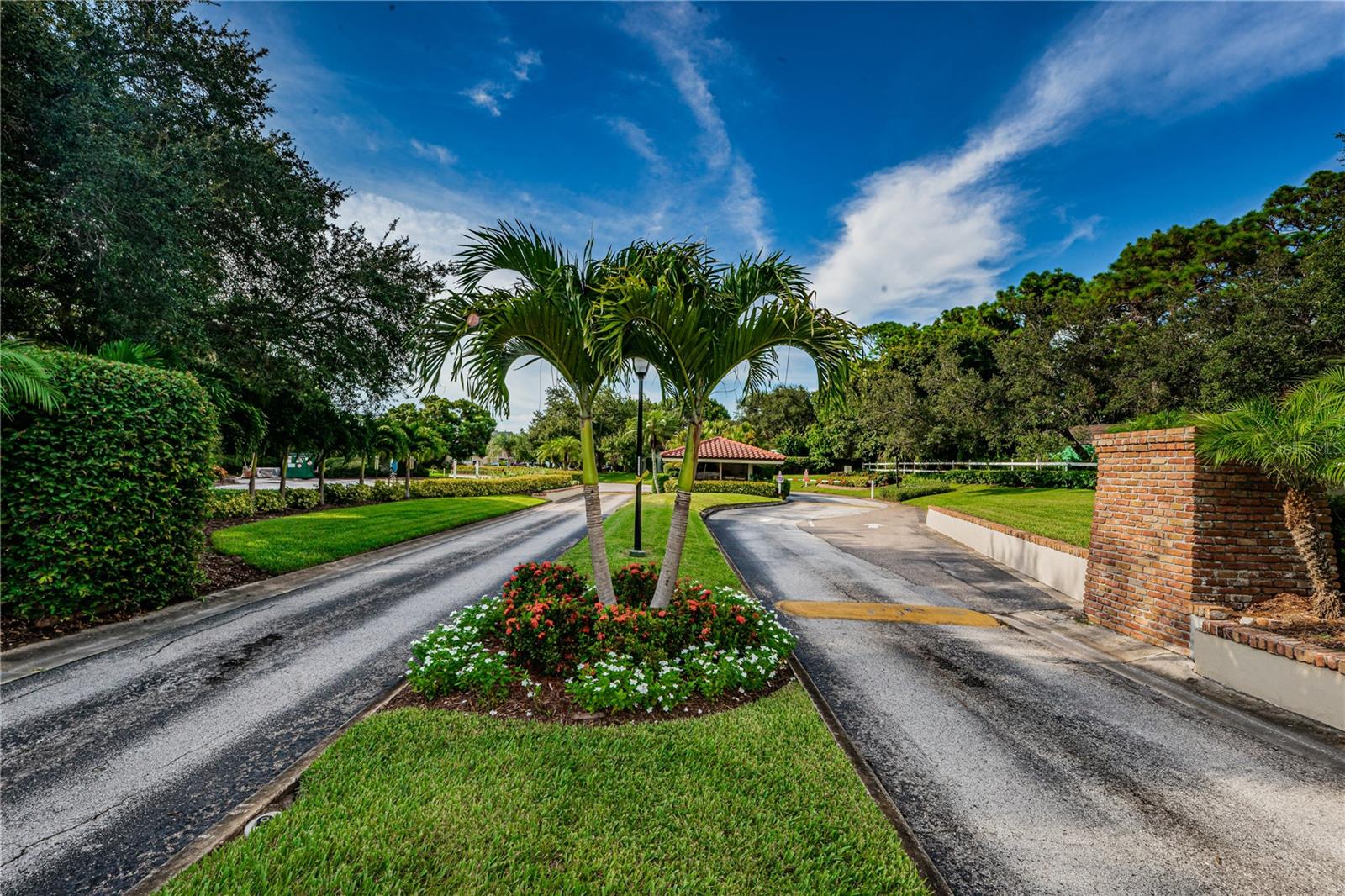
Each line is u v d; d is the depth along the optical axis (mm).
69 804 3137
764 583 10180
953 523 16375
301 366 13094
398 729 3809
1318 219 26266
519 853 2594
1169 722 4668
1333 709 4543
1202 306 20531
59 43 7672
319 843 2596
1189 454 6453
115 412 6641
